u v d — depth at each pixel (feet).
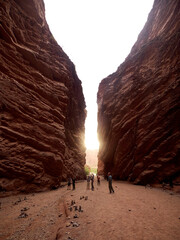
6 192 34.68
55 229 15.79
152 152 57.93
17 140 42.32
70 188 51.57
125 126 79.46
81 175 99.45
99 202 25.79
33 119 49.78
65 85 77.41
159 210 20.86
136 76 84.33
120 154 81.00
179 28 64.39
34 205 28.22
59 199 31.68
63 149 59.06
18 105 46.14
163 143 55.21
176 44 62.44
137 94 77.51
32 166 43.04
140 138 66.33
